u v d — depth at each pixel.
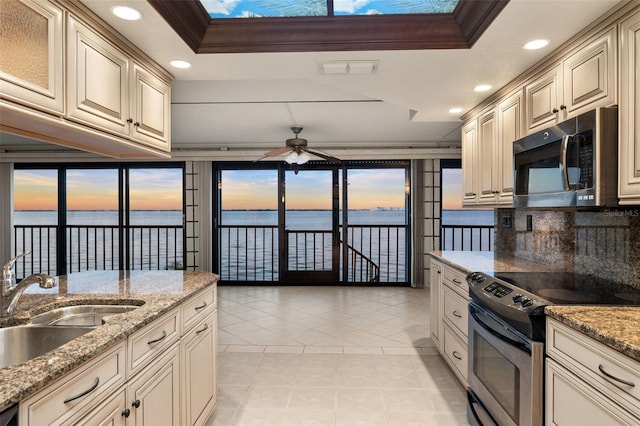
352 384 2.70
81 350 1.10
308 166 5.91
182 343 1.79
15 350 1.44
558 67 1.95
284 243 6.00
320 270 6.00
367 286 5.90
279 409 2.36
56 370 0.96
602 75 1.62
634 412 1.07
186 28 1.80
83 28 1.51
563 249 2.42
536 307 1.53
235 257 6.50
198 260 5.89
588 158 1.61
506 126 2.54
